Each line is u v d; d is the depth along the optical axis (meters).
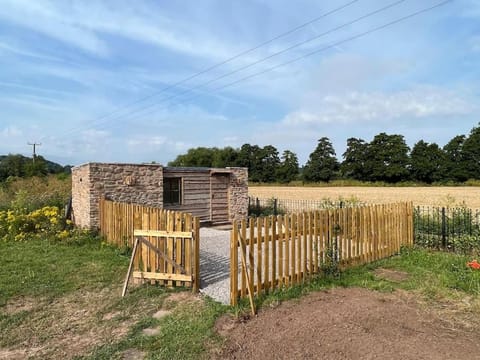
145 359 3.95
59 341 4.48
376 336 4.24
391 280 6.69
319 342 4.10
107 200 11.16
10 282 6.63
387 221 8.52
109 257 8.48
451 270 7.18
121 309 5.44
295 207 20.72
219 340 4.29
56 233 11.12
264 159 66.06
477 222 10.38
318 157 63.22
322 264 6.69
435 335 4.31
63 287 6.39
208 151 71.31
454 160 53.50
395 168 55.44
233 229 5.31
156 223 6.48
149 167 13.33
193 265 6.12
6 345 4.39
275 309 5.16
